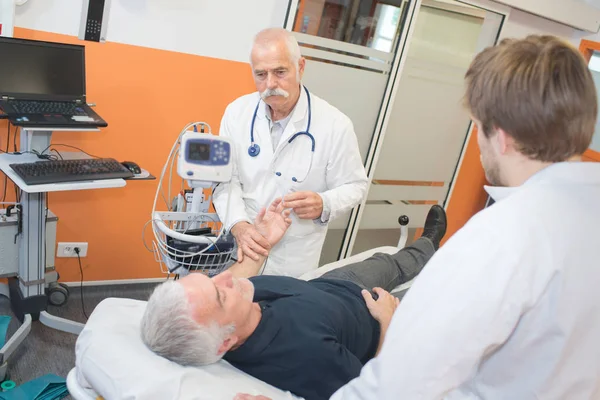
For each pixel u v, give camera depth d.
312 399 1.43
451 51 3.57
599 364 0.90
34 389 2.17
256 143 2.10
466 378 0.87
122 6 2.56
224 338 1.35
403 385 0.87
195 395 1.24
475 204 4.35
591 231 0.85
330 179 2.16
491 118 0.90
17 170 2.08
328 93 3.21
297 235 2.15
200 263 1.86
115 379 1.24
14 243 2.48
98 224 2.93
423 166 3.86
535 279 0.84
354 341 1.64
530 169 0.92
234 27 2.87
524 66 0.86
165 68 2.78
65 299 2.80
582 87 0.84
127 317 1.46
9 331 2.51
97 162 2.32
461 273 0.85
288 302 1.55
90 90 2.64
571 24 3.79
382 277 2.17
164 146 2.93
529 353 0.89
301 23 2.93
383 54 3.28
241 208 2.03
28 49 2.29
